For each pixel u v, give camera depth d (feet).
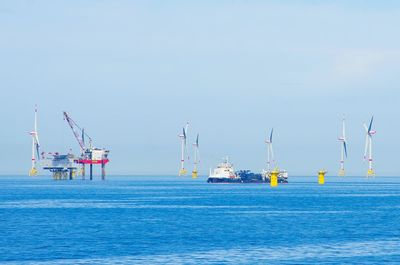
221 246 587.27
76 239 637.71
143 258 515.50
